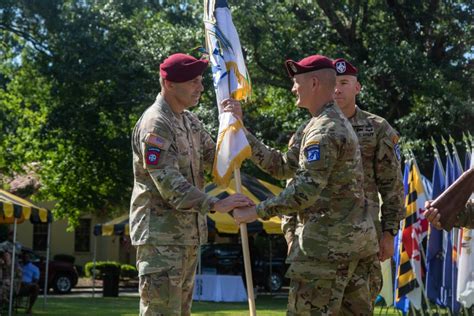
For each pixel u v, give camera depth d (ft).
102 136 96.02
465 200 16.17
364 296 17.87
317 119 17.57
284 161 19.61
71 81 88.79
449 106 66.59
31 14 91.09
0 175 112.98
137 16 90.27
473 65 71.92
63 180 102.63
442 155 67.56
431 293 42.09
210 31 20.33
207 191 66.69
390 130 20.47
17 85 102.99
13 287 57.52
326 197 17.40
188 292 18.84
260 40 73.26
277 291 90.43
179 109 18.85
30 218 57.06
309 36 73.87
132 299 79.56
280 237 90.58
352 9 73.82
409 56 66.69
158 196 18.30
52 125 93.45
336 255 17.16
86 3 91.76
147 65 80.74
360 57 73.61
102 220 137.80
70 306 67.36
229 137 19.36
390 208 20.26
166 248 18.01
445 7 72.18
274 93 85.61
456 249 40.50
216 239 103.19
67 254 132.67
